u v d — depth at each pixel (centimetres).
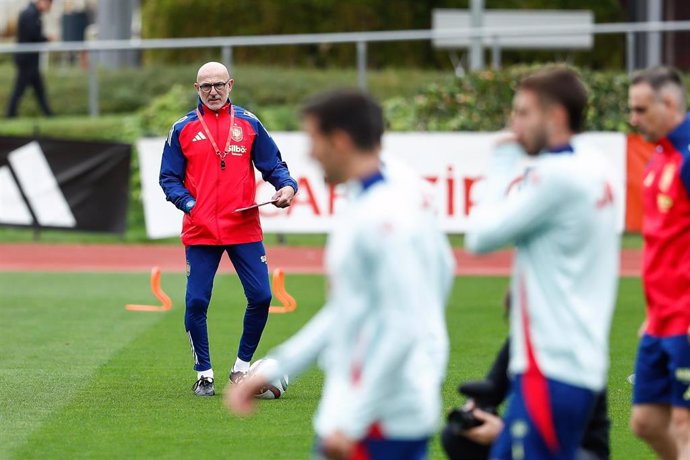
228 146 3020
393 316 1411
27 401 2958
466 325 4234
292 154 6053
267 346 3800
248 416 2786
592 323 1589
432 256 1478
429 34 7494
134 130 7400
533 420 1592
